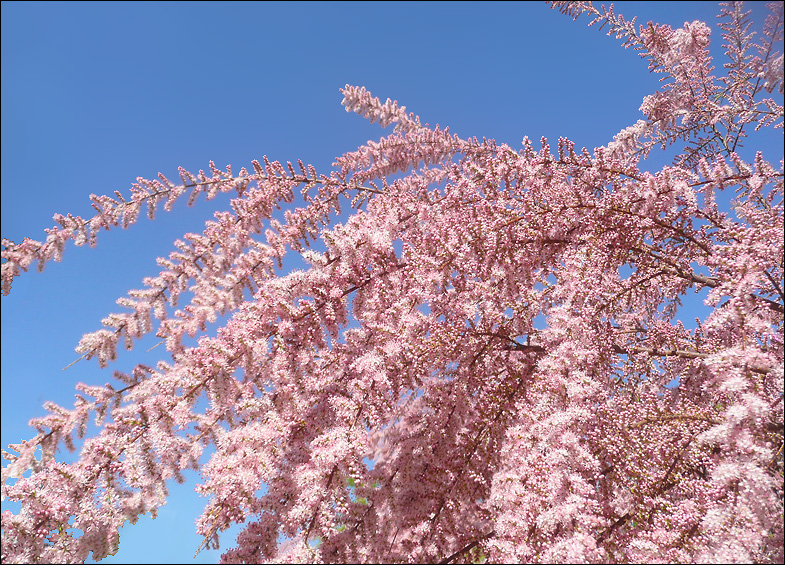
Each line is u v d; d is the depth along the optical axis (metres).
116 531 3.56
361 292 4.47
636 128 5.50
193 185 5.04
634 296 4.86
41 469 3.51
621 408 3.68
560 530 3.26
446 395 4.60
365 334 4.38
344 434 3.69
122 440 3.69
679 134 5.60
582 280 4.07
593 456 3.60
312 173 5.62
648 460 3.49
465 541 4.11
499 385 4.63
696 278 4.48
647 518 3.39
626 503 3.53
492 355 4.69
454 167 5.28
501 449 4.09
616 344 4.58
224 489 3.46
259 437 3.67
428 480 4.41
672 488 3.60
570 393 3.56
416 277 4.35
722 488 3.20
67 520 3.51
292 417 4.14
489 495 4.25
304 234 5.26
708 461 3.45
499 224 4.35
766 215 3.73
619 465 3.46
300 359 4.11
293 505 3.77
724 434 3.10
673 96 5.43
